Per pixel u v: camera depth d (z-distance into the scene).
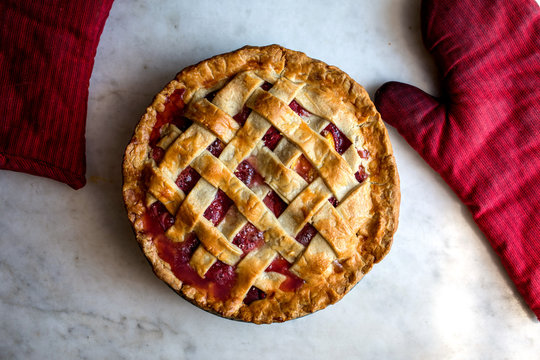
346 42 0.69
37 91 0.62
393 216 0.58
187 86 0.59
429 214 0.69
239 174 0.57
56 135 0.62
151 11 0.67
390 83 0.66
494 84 0.66
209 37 0.68
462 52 0.65
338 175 0.57
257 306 0.57
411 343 0.68
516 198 0.66
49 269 0.66
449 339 0.69
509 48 0.66
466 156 0.66
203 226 0.56
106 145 0.66
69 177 0.63
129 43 0.67
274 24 0.68
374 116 0.59
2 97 0.61
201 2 0.68
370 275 0.68
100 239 0.66
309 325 0.68
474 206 0.66
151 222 0.58
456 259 0.69
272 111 0.56
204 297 0.57
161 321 0.66
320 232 0.56
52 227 0.66
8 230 0.66
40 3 0.61
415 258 0.68
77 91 0.62
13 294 0.66
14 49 0.61
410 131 0.66
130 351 0.66
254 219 0.56
